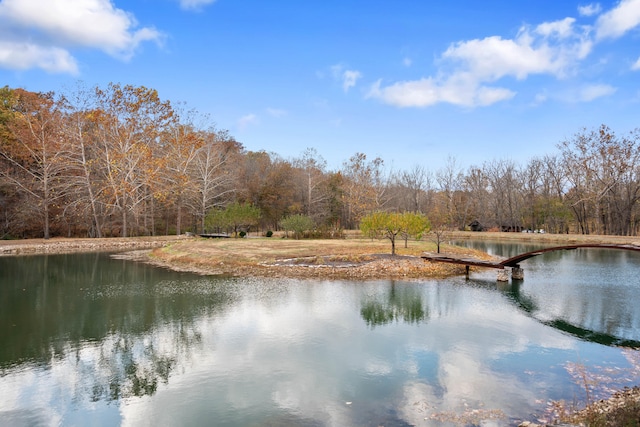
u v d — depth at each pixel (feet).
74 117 147.33
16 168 148.87
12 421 25.89
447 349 36.99
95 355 36.94
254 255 93.09
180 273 80.23
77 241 135.13
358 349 37.14
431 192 269.23
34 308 53.67
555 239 167.94
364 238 141.08
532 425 22.86
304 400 27.58
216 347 38.24
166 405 27.55
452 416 24.81
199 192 179.11
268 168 224.33
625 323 45.34
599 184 183.32
